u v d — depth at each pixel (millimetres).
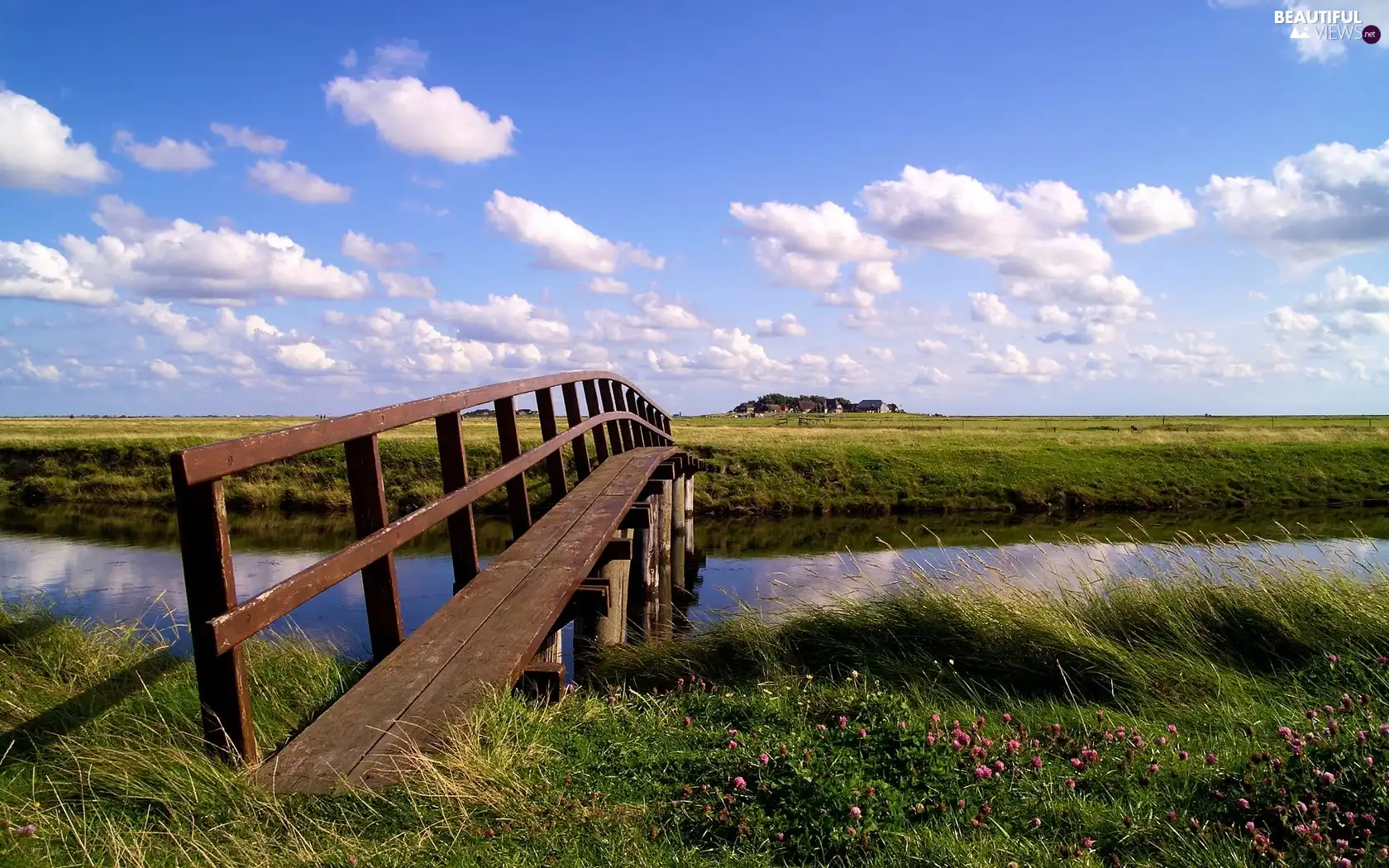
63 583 11469
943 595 6367
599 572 7305
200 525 3178
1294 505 25219
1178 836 3061
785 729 4270
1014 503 24375
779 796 3242
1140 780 3609
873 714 4461
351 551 4066
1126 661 5426
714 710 4617
